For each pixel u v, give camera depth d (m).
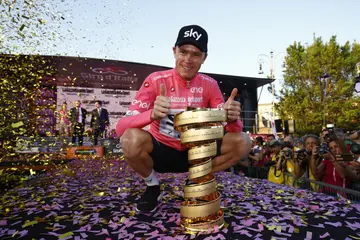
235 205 2.48
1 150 4.01
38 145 5.56
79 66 14.09
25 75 4.74
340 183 3.26
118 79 15.59
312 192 3.14
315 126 22.67
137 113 2.18
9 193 3.32
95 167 6.54
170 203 2.57
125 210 2.35
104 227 1.91
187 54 2.17
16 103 4.48
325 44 24.39
